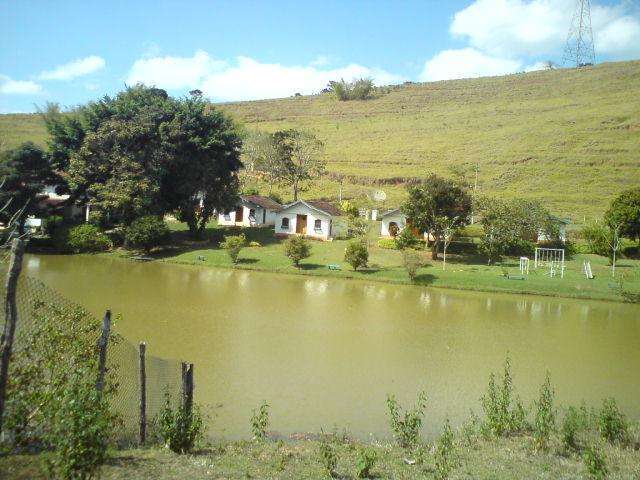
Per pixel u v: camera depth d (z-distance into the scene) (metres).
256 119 137.62
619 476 9.29
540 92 133.75
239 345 20.28
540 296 36.72
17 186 45.34
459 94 146.75
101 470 7.18
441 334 24.33
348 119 133.75
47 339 8.53
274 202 66.81
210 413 13.41
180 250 48.31
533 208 52.31
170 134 48.53
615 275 41.41
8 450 7.43
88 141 48.00
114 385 9.63
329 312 27.78
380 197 72.00
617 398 16.75
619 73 135.88
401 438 11.77
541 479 9.12
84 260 42.62
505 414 12.45
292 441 11.59
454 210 46.41
